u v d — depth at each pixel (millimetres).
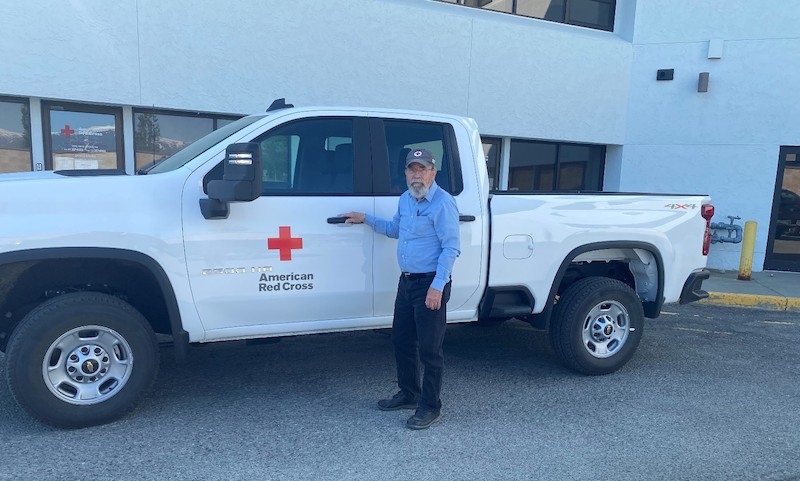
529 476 3301
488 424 3979
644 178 11430
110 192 3588
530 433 3855
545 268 4715
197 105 8328
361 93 9344
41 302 3836
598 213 4859
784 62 10344
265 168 4016
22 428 3723
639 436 3850
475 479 3258
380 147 4254
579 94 10984
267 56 8656
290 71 8828
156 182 3705
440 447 3627
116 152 8266
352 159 4191
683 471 3402
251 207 3852
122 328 3682
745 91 10625
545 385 4773
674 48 10953
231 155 3477
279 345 5711
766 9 10312
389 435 3775
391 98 9562
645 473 3369
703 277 5387
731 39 10570
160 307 4090
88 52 7633
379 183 4230
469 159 4496
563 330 4859
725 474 3381
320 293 4086
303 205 3982
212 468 3303
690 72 10891
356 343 5820
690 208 5250
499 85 10359
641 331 5066
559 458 3523
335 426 3889
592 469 3400
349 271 4137
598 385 4801
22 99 7656
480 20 10047
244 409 4133
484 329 6562
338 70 9133
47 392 3533
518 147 11180
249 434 3738
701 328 6887
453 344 5965
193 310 3807
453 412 4176
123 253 3566
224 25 8336
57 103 7836
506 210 4547
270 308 3988
